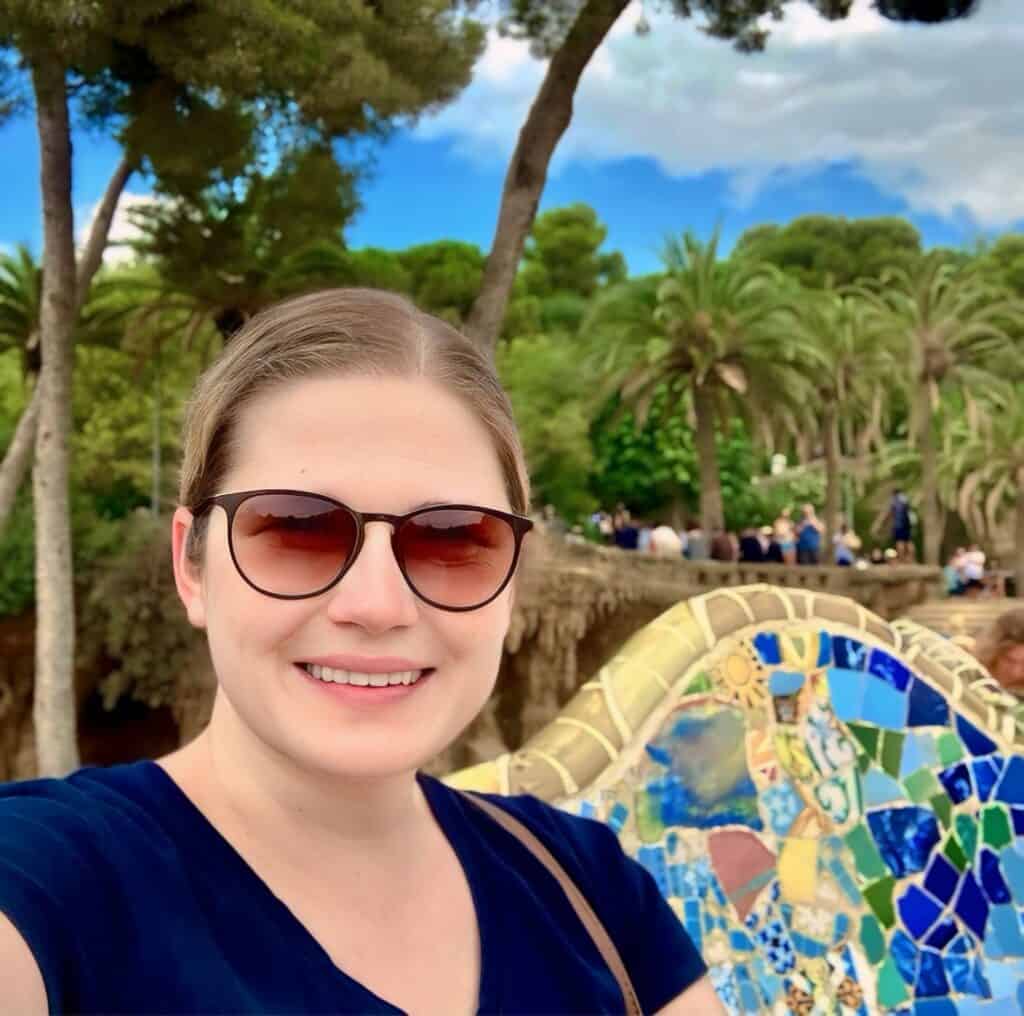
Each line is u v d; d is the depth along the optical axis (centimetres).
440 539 102
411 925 108
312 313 109
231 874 99
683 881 195
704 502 2317
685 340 2252
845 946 205
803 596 235
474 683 106
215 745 110
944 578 2578
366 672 99
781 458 4738
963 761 234
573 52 1091
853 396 2883
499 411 113
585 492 3092
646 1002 134
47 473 1125
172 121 1070
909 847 221
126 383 1797
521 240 1124
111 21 937
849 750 224
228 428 105
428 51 1131
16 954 79
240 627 99
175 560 113
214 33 942
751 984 193
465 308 1450
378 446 102
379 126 1185
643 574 1772
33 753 1523
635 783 198
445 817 123
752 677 219
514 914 117
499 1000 108
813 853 211
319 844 105
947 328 3002
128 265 1841
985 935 219
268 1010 92
